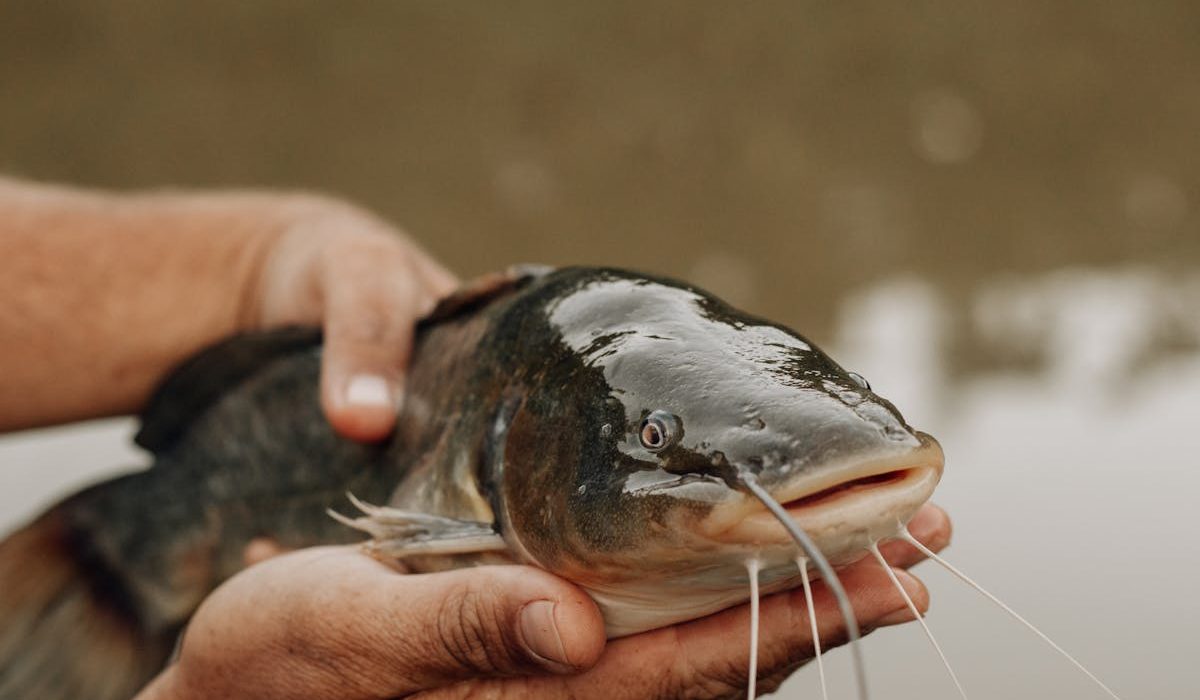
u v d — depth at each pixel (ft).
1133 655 2.51
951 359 3.62
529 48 6.27
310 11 6.39
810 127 5.95
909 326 3.98
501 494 2.04
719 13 6.43
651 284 2.07
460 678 1.99
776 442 1.86
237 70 6.03
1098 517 2.81
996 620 2.62
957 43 6.48
